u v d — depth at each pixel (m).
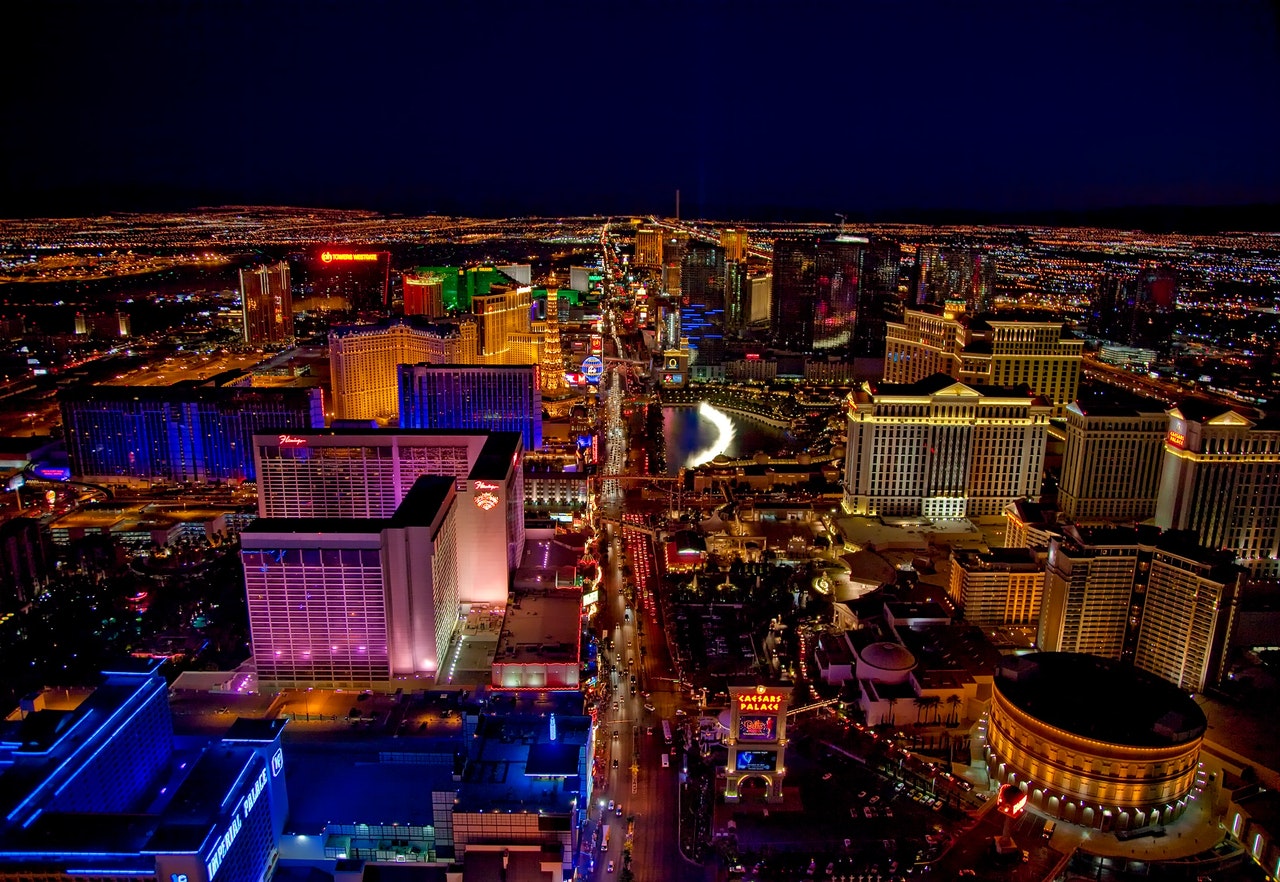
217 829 196.25
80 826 194.12
